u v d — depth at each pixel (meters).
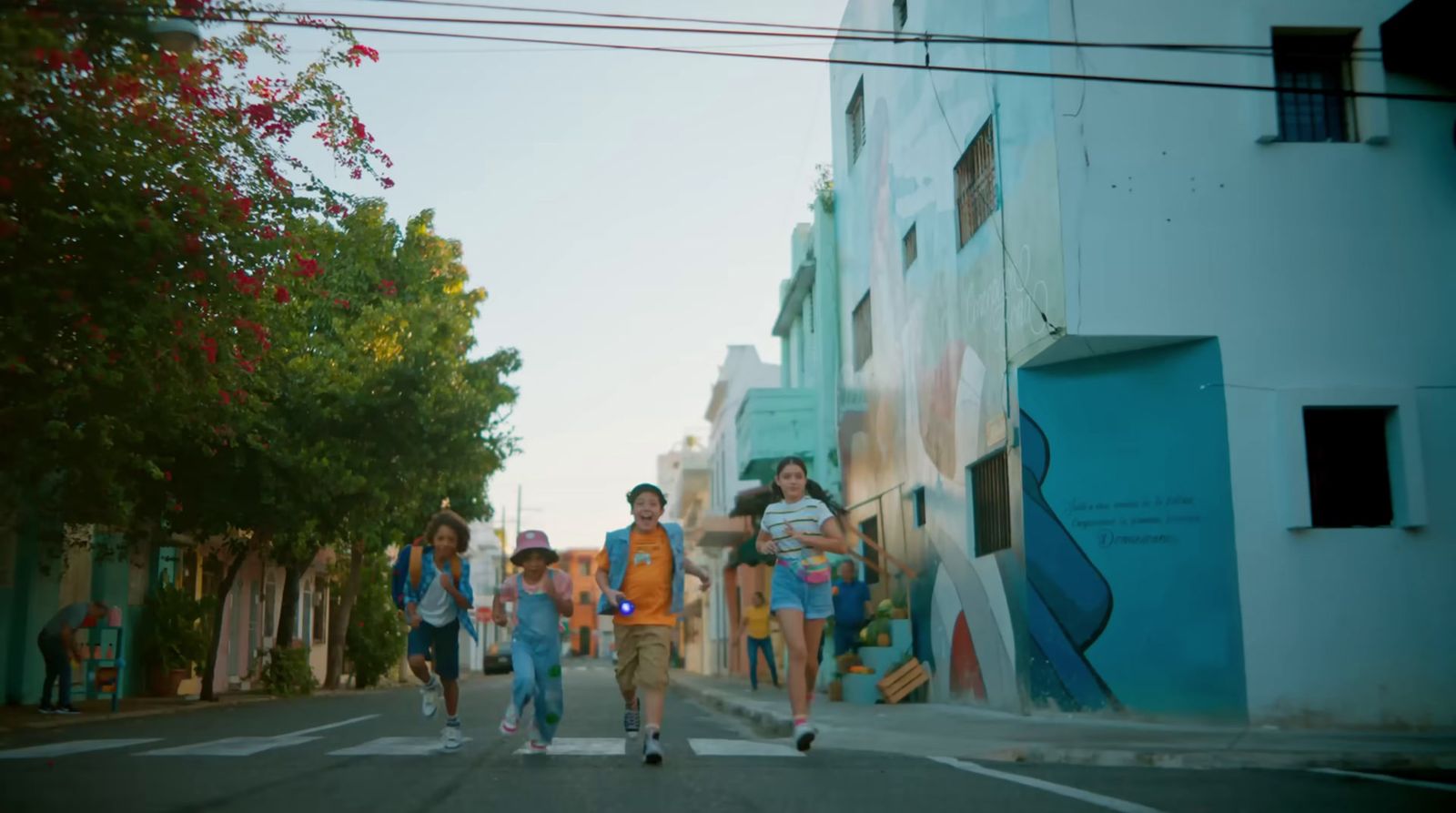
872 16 20.03
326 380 20.30
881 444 19.48
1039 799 6.36
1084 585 12.08
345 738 10.05
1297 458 11.41
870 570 20.34
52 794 6.20
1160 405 11.91
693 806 5.96
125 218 10.16
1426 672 11.20
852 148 22.36
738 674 35.66
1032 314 12.31
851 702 16.38
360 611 34.16
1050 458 12.43
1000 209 13.36
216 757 8.27
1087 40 11.93
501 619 8.48
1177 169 11.77
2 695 17.41
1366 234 11.83
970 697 14.49
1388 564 11.36
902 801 6.23
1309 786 7.15
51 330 10.60
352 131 12.72
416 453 21.53
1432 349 11.72
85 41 10.42
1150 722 11.52
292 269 12.36
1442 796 6.66
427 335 22.58
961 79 14.85
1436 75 12.13
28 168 10.05
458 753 8.56
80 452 12.48
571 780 6.94
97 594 21.09
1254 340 11.61
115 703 16.27
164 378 11.66
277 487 19.41
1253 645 11.17
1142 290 11.57
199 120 11.45
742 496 23.39
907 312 17.73
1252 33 11.96
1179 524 11.67
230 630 28.75
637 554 8.12
